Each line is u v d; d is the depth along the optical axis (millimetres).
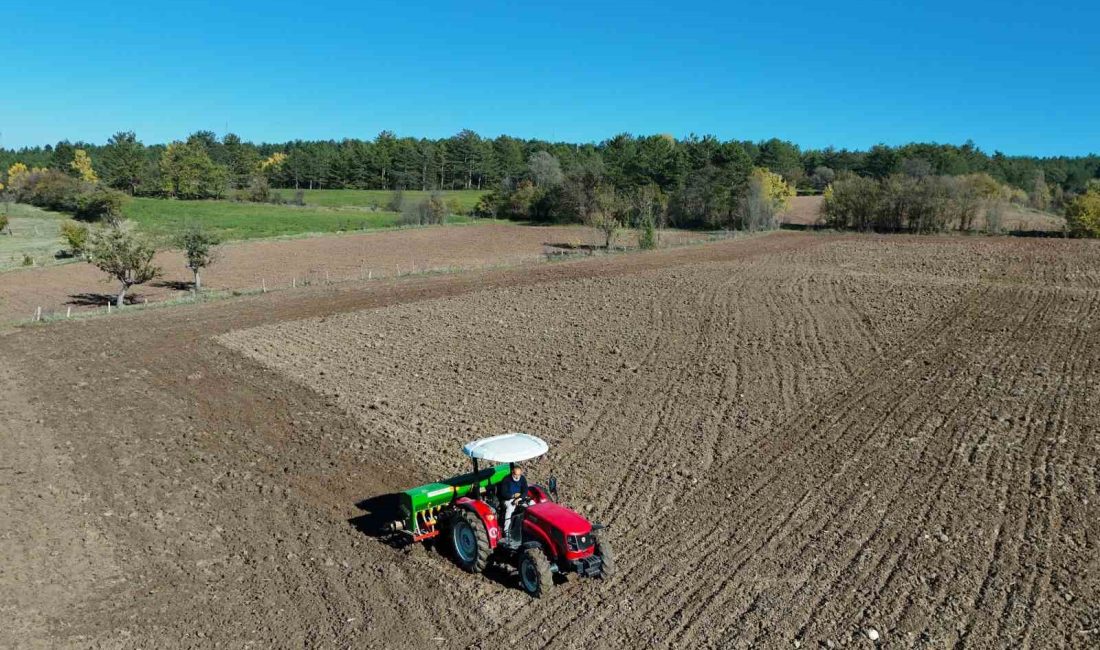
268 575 12461
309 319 32344
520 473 12406
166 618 11273
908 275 42625
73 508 15008
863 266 47031
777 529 13562
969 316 30375
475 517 12227
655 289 38281
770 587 11688
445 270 48531
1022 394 20531
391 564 12750
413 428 19219
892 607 11086
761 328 29062
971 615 10852
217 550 13312
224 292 42844
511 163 193500
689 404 20578
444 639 10594
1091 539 12875
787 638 10398
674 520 14031
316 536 13781
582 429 18875
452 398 21547
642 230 68688
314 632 10844
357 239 76688
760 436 18141
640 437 18266
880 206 77438
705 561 12516
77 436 19000
